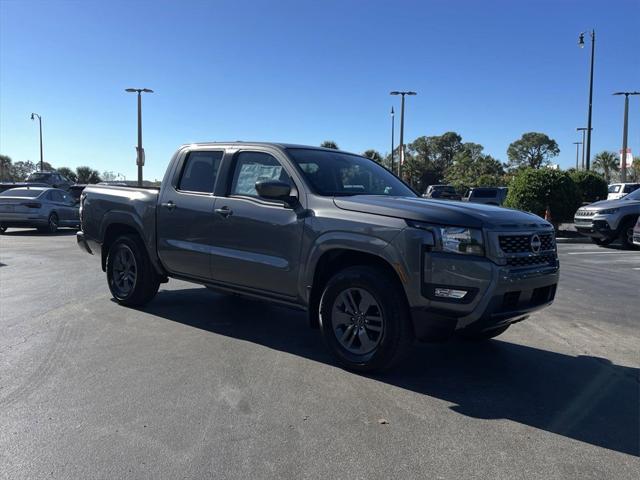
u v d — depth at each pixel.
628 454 3.42
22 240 16.27
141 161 33.50
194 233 6.05
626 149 33.78
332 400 4.18
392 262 4.43
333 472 3.14
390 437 3.59
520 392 4.43
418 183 81.62
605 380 4.74
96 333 5.85
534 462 3.30
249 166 5.75
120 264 7.16
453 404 4.16
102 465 3.18
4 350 5.23
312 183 5.24
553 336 6.10
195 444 3.44
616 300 7.99
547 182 19.81
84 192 7.68
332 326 4.88
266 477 3.08
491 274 4.22
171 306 7.18
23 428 3.63
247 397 4.20
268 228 5.32
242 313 6.87
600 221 15.43
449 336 4.55
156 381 4.50
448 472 3.16
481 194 34.78
